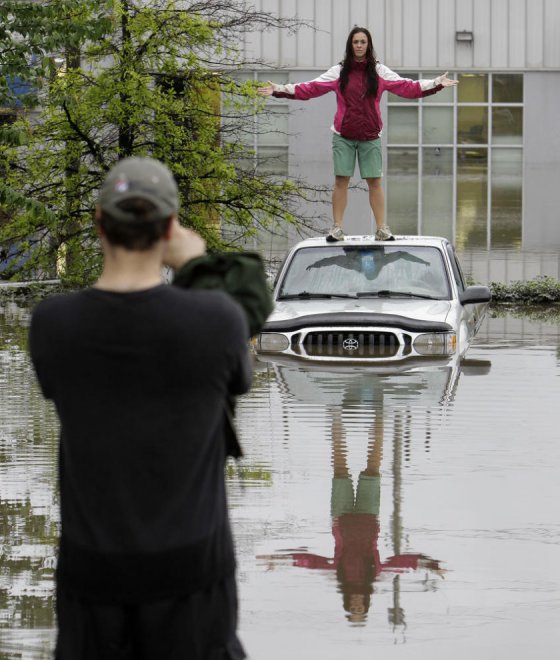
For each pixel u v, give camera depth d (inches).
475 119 2701.8
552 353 774.5
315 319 738.2
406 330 729.6
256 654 299.6
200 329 202.2
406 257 783.1
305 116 2613.2
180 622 204.4
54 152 1026.1
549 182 2346.2
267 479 462.9
